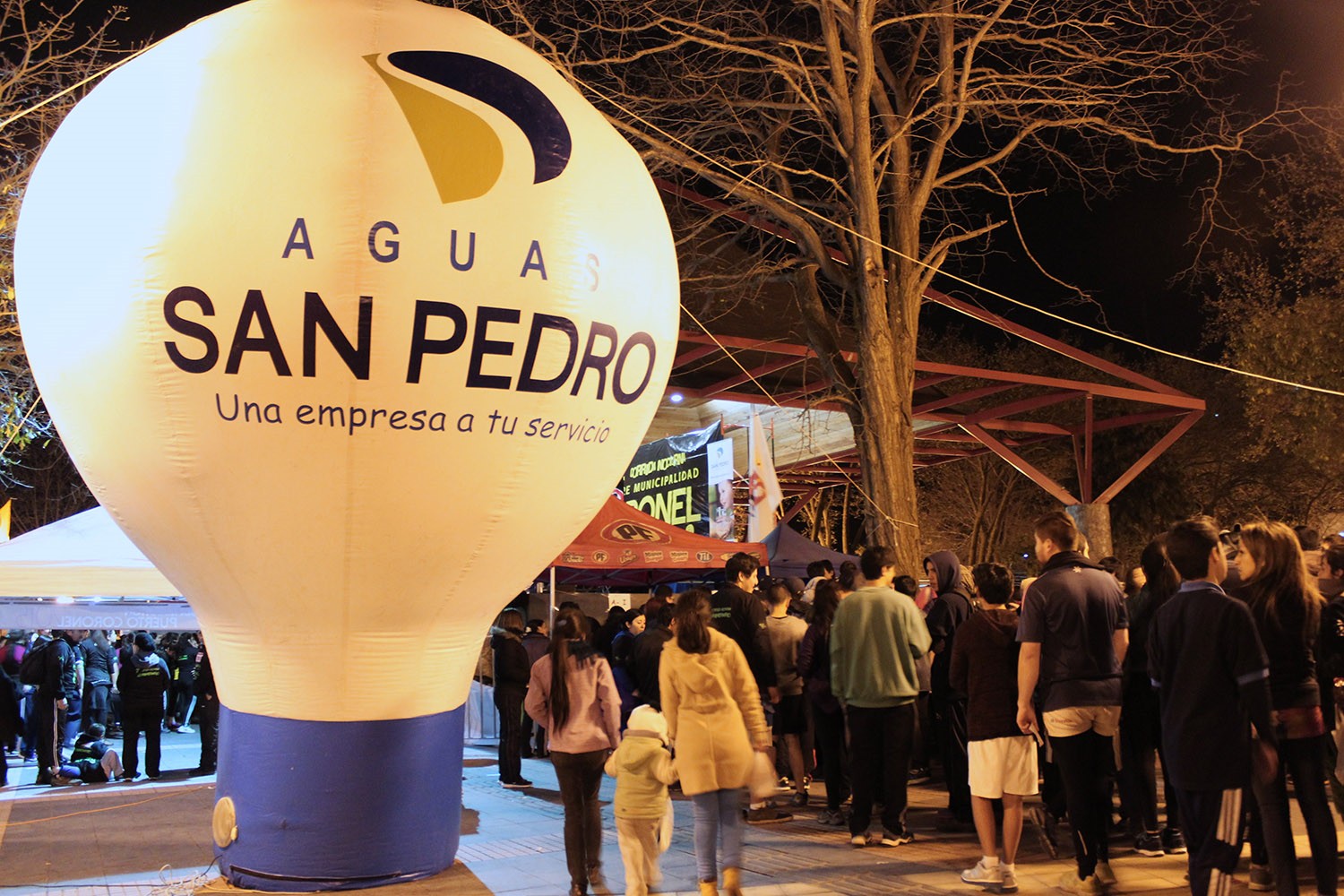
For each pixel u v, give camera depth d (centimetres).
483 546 502
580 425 504
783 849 612
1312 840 450
